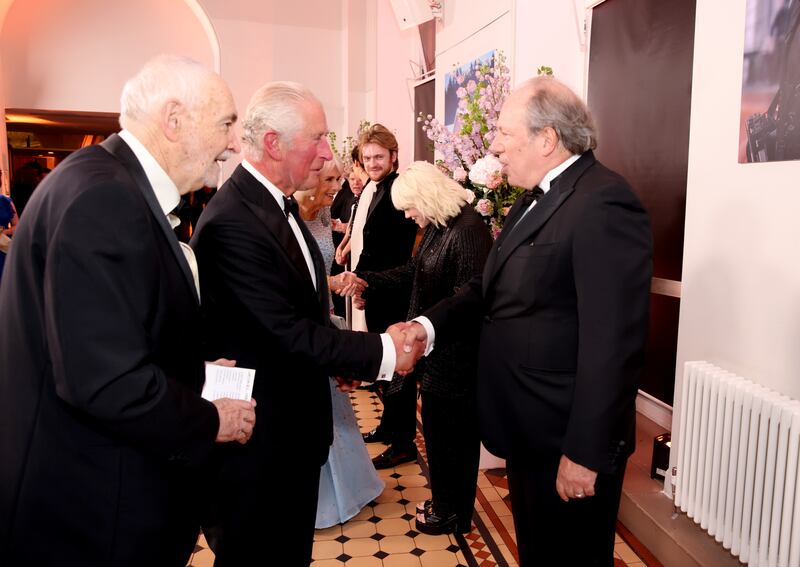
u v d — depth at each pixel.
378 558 2.43
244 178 1.56
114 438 1.13
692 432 2.26
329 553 2.46
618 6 3.12
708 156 2.31
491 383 1.63
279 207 1.58
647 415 3.29
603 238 1.37
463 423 2.48
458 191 2.42
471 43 4.83
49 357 1.09
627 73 3.08
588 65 3.38
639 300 1.37
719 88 2.25
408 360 1.84
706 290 2.34
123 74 7.41
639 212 1.41
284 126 1.53
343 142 7.34
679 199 2.79
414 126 6.43
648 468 2.79
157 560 1.19
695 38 2.36
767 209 2.04
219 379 1.36
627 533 2.54
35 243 1.08
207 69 1.26
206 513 1.59
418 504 2.87
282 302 1.51
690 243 2.42
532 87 1.56
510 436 1.59
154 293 1.12
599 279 1.36
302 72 7.30
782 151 1.97
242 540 1.56
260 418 1.54
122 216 1.05
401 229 3.50
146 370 1.06
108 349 1.02
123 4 7.34
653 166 2.93
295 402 1.60
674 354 3.03
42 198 1.10
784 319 1.99
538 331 1.50
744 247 2.15
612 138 3.23
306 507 1.66
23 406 1.09
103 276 1.02
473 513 2.78
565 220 1.44
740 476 2.00
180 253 1.22
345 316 4.86
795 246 1.94
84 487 1.11
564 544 1.55
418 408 4.34
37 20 7.16
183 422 1.11
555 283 1.46
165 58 1.24
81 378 1.02
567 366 1.47
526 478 1.59
